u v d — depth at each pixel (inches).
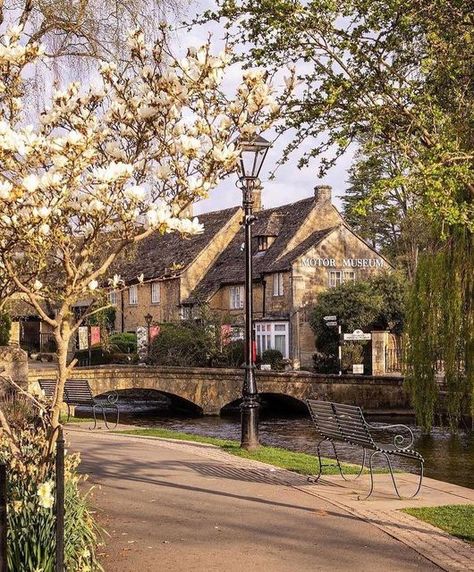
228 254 2027.6
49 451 257.0
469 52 337.4
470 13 334.3
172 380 1222.9
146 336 1894.7
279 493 410.3
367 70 340.2
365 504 383.9
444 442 900.0
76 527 243.3
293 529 330.3
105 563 278.8
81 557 237.5
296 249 1803.6
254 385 586.2
